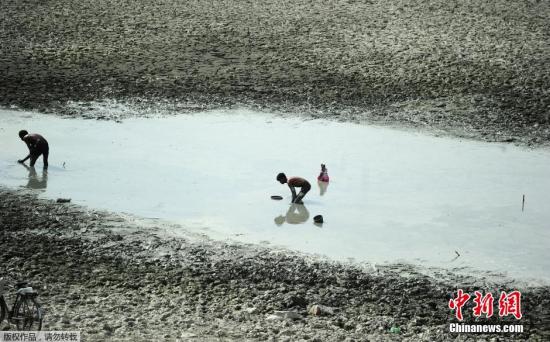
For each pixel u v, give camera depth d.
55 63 53.59
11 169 35.56
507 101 47.41
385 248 28.38
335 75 52.12
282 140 40.78
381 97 48.28
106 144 39.53
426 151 39.72
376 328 22.34
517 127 43.69
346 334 21.50
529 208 32.47
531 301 24.80
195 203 32.19
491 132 42.94
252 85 50.16
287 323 22.09
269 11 67.06
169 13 66.31
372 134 42.19
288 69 53.34
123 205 31.75
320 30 61.88
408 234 29.64
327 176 34.91
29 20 63.56
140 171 35.78
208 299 23.95
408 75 52.09
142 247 27.91
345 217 31.14
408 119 44.78
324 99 47.78
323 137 41.44
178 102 46.91
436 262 27.36
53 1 69.38
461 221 30.98
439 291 25.30
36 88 48.38
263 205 32.19
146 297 23.77
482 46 58.00
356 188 34.31
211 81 50.78
